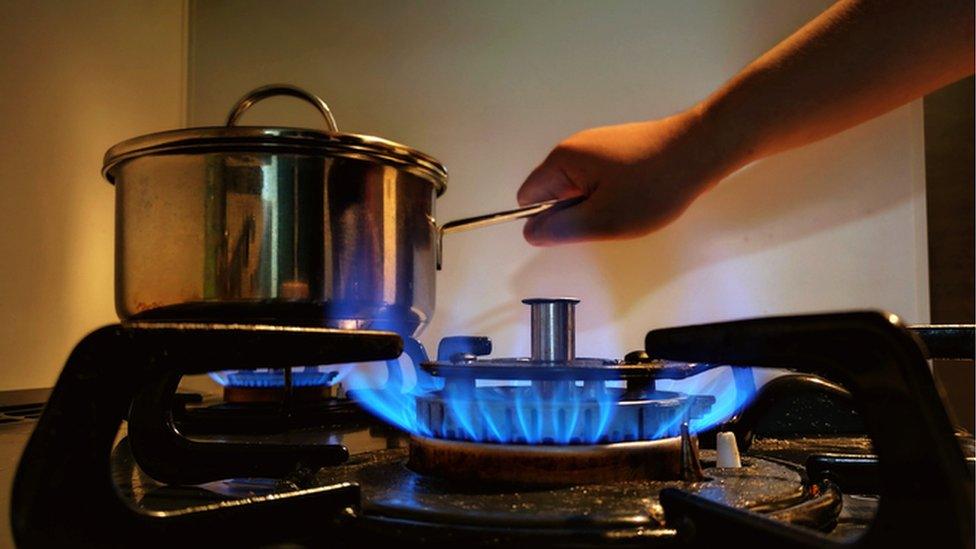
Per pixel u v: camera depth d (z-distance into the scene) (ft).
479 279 3.76
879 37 2.12
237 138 1.80
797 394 2.24
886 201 3.49
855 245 3.51
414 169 1.96
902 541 1.34
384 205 1.91
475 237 3.76
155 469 1.89
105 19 3.34
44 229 3.02
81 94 3.20
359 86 3.85
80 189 3.21
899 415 1.38
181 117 3.90
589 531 1.46
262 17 3.91
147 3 3.63
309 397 2.89
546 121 3.75
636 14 3.70
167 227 1.84
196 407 2.72
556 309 1.99
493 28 3.79
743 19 3.61
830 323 1.44
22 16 2.91
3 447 2.10
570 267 3.70
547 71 3.76
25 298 2.94
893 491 1.36
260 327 1.56
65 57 3.10
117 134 3.44
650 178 2.60
